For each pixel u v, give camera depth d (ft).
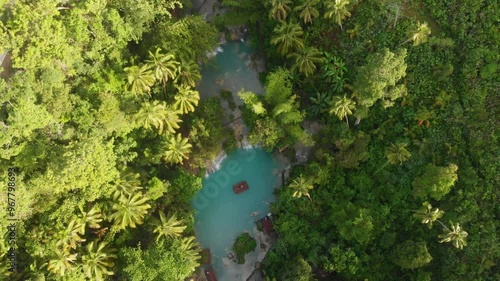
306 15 162.20
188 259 145.07
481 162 154.20
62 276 137.80
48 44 135.95
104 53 156.56
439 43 159.53
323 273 158.81
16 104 127.75
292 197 163.53
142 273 140.36
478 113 157.79
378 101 164.25
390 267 155.02
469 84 158.61
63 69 148.15
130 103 153.58
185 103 160.45
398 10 159.63
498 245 148.05
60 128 143.33
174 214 155.84
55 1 139.23
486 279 147.84
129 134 162.71
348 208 157.69
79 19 142.72
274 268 160.04
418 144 161.07
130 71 151.74
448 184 145.48
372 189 163.12
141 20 157.79
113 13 147.84
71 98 143.64
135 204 147.74
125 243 153.07
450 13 161.99
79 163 132.98
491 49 157.38
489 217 151.94
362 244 155.63
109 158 142.72
